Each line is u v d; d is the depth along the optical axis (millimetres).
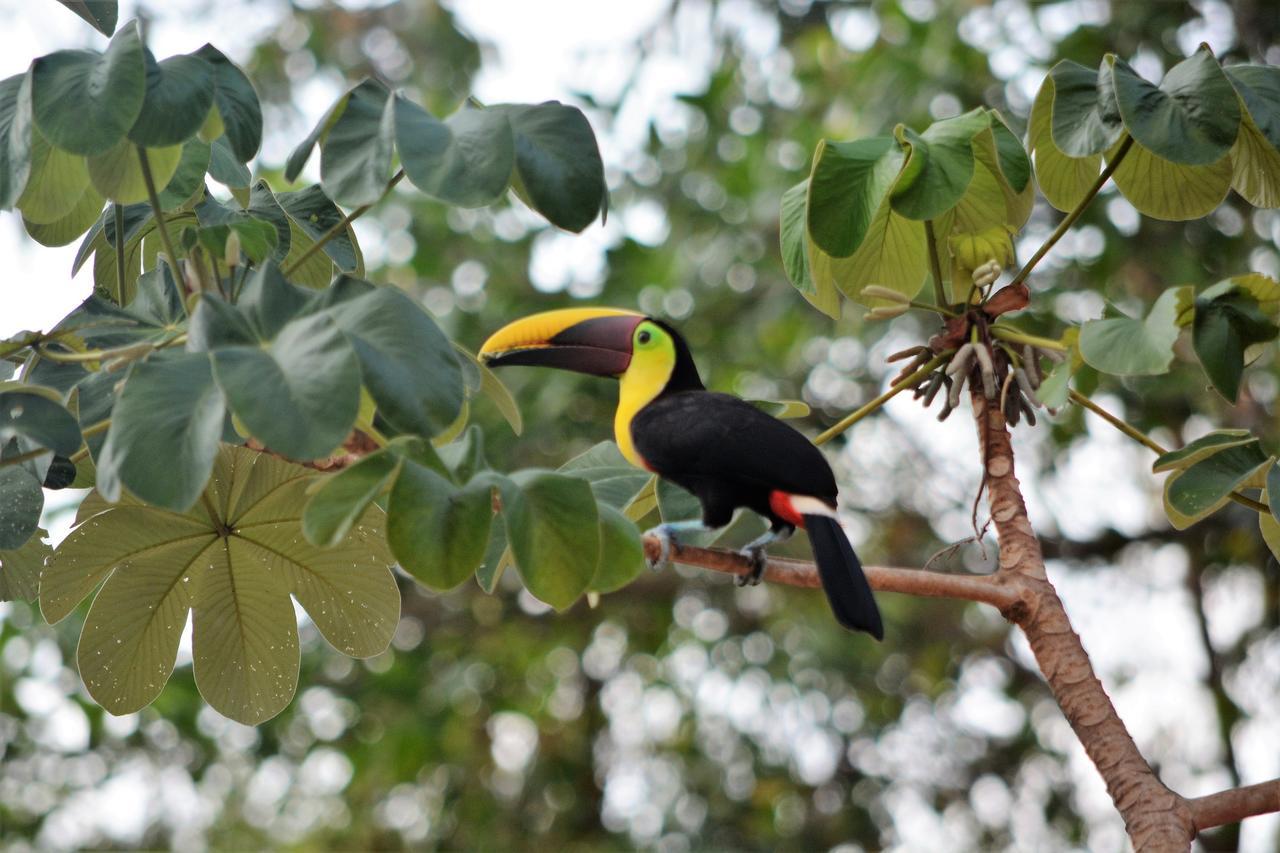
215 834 17656
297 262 6293
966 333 7277
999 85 14766
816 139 15273
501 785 18328
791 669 16969
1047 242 7254
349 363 4840
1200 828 6305
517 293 16500
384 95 5676
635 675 18188
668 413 8055
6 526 5938
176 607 6781
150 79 5637
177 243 7113
